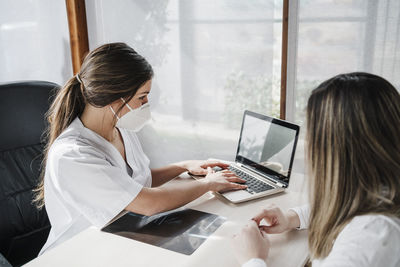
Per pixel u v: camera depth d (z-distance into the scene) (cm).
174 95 237
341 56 196
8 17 197
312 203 73
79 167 105
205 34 220
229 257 90
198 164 152
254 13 207
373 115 63
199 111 234
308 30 199
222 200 123
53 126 121
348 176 65
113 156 121
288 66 207
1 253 126
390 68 188
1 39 197
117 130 138
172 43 228
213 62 223
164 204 110
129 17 230
